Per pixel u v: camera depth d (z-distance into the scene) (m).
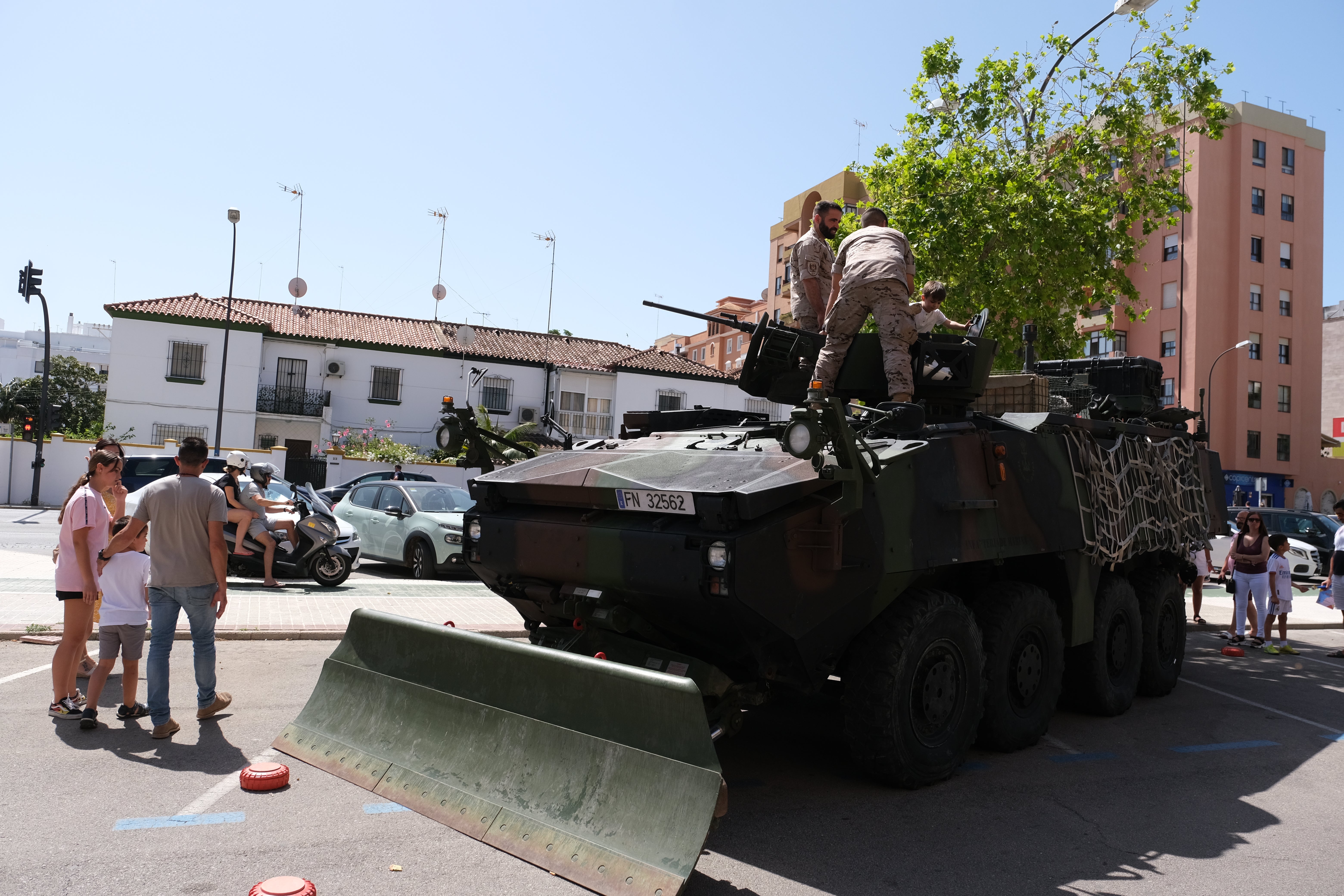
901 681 5.07
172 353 32.72
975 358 6.27
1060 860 4.43
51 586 11.21
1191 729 7.22
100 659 5.84
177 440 32.78
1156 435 8.48
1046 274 14.51
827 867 4.24
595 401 37.66
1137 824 4.99
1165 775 5.93
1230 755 6.50
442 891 3.77
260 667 7.70
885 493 4.95
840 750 6.20
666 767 4.00
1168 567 8.73
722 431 6.27
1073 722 7.28
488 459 6.84
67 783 4.85
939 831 4.74
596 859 3.91
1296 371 39.34
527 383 36.94
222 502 5.95
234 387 33.25
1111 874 4.29
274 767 4.94
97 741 5.60
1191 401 37.34
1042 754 6.27
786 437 4.45
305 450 33.44
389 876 3.90
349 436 33.75
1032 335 9.09
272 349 34.16
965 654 5.49
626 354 39.78
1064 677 7.37
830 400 4.50
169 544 5.79
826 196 37.84
